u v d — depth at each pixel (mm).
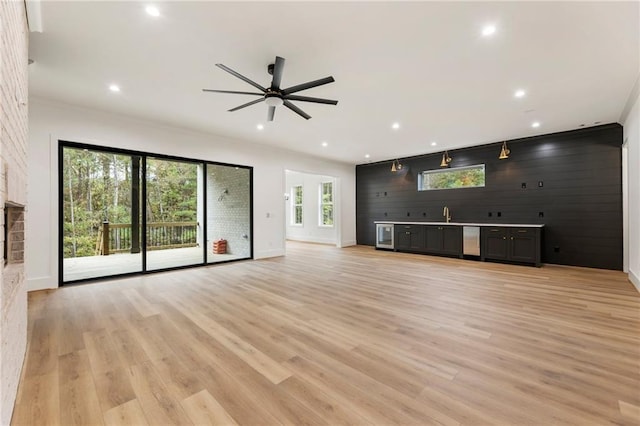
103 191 5574
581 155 5496
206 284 4336
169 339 2465
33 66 3086
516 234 5844
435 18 2342
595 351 2215
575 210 5566
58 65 3068
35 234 3953
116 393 1734
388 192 8719
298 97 3068
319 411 1579
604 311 3084
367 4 2188
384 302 3457
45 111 4012
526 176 6148
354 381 1855
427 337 2490
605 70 3186
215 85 3561
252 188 6609
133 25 2418
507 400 1659
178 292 3906
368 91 3738
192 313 3094
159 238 6871
